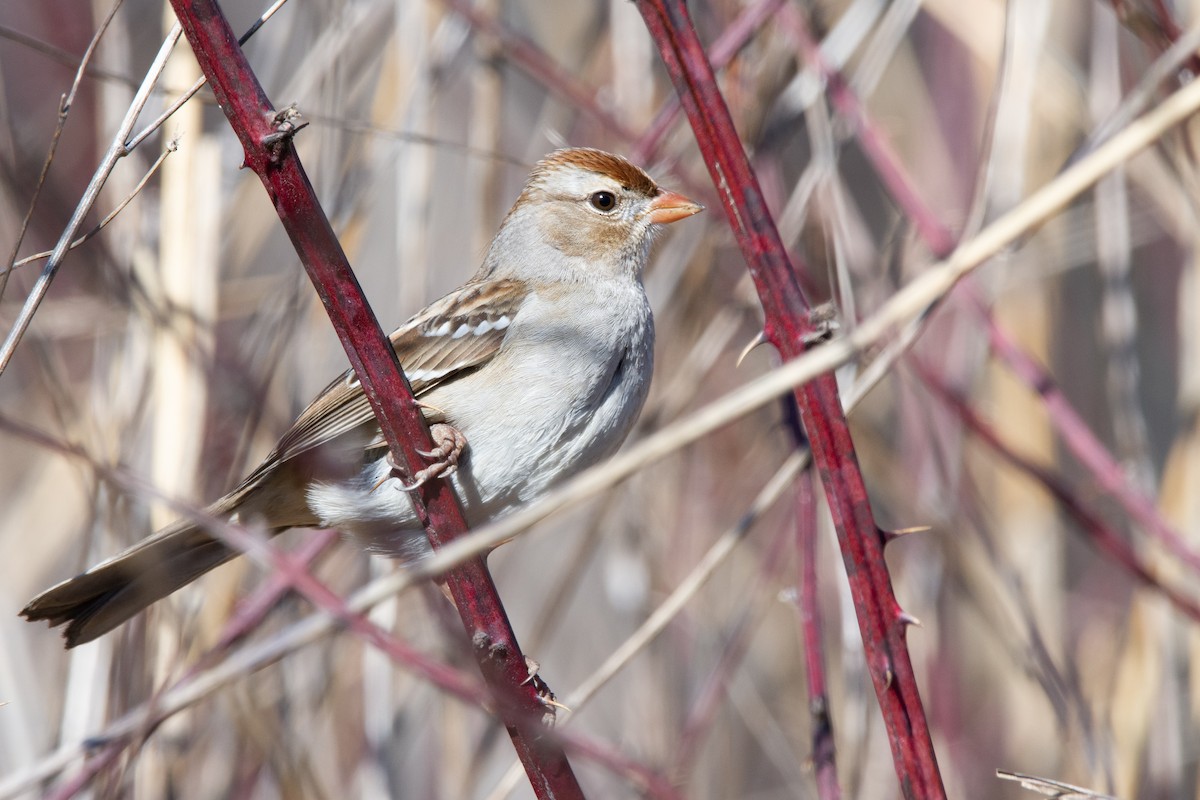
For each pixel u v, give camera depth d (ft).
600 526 30.78
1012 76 28.55
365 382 17.76
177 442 24.63
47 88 35.35
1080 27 33.94
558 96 30.89
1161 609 28.60
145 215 27.35
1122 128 24.35
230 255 29.25
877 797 29.25
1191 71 24.36
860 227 29.89
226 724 28.19
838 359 14.12
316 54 27.78
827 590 34.88
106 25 18.03
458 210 34.73
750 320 33.55
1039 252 32.65
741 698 32.86
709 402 35.45
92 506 25.00
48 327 27.22
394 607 27.55
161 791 25.80
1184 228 29.14
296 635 14.25
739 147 15.78
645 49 31.55
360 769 29.25
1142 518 25.53
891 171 26.68
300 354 27.58
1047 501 31.55
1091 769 27.30
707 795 32.99
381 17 30.50
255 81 16.47
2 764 25.99
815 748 21.18
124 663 24.62
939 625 32.24
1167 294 38.40
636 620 32.04
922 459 31.81
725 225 29.68
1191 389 29.53
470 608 17.98
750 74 29.66
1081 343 37.68
